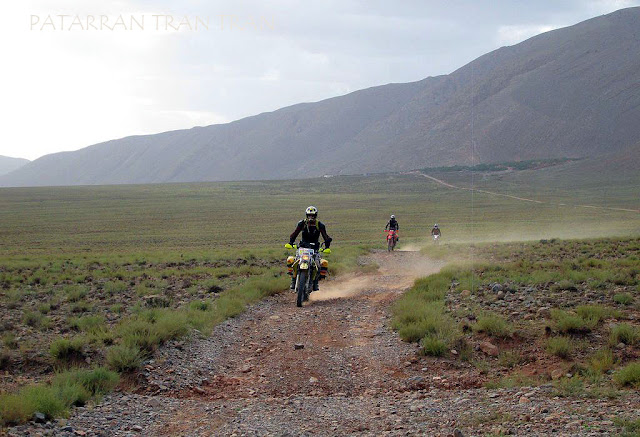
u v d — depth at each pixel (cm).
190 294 1608
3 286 1928
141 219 10512
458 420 621
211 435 616
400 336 1030
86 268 2664
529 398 680
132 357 857
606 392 674
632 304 1102
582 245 2869
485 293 1312
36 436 587
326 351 986
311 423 646
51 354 898
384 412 675
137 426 647
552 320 1010
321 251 1505
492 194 16862
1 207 14100
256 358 964
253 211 12788
